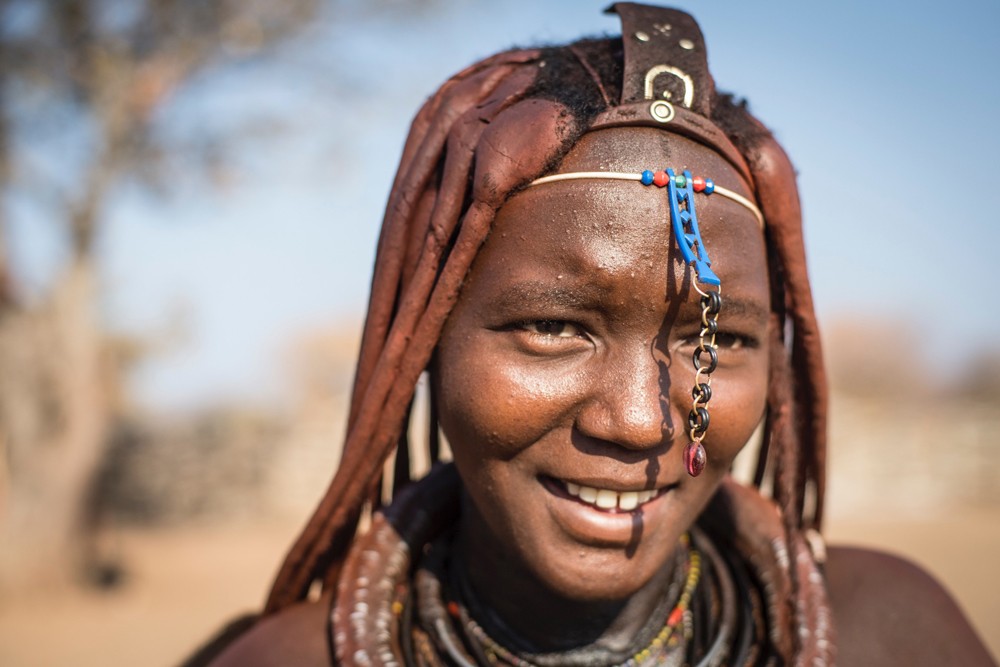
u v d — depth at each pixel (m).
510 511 1.24
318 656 1.41
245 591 9.85
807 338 1.37
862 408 16.19
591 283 1.15
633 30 1.25
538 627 1.41
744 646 1.44
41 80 9.43
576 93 1.22
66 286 10.13
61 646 7.92
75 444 10.27
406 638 1.45
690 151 1.20
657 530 1.23
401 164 1.42
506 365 1.20
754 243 1.25
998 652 6.16
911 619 1.52
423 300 1.28
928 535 11.14
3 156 9.52
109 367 10.84
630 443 1.15
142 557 11.66
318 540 1.47
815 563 1.48
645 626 1.44
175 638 7.96
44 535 10.10
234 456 14.88
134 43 9.59
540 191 1.18
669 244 1.16
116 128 9.64
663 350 1.18
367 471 1.38
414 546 1.49
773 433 1.42
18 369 10.24
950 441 15.11
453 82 1.42
